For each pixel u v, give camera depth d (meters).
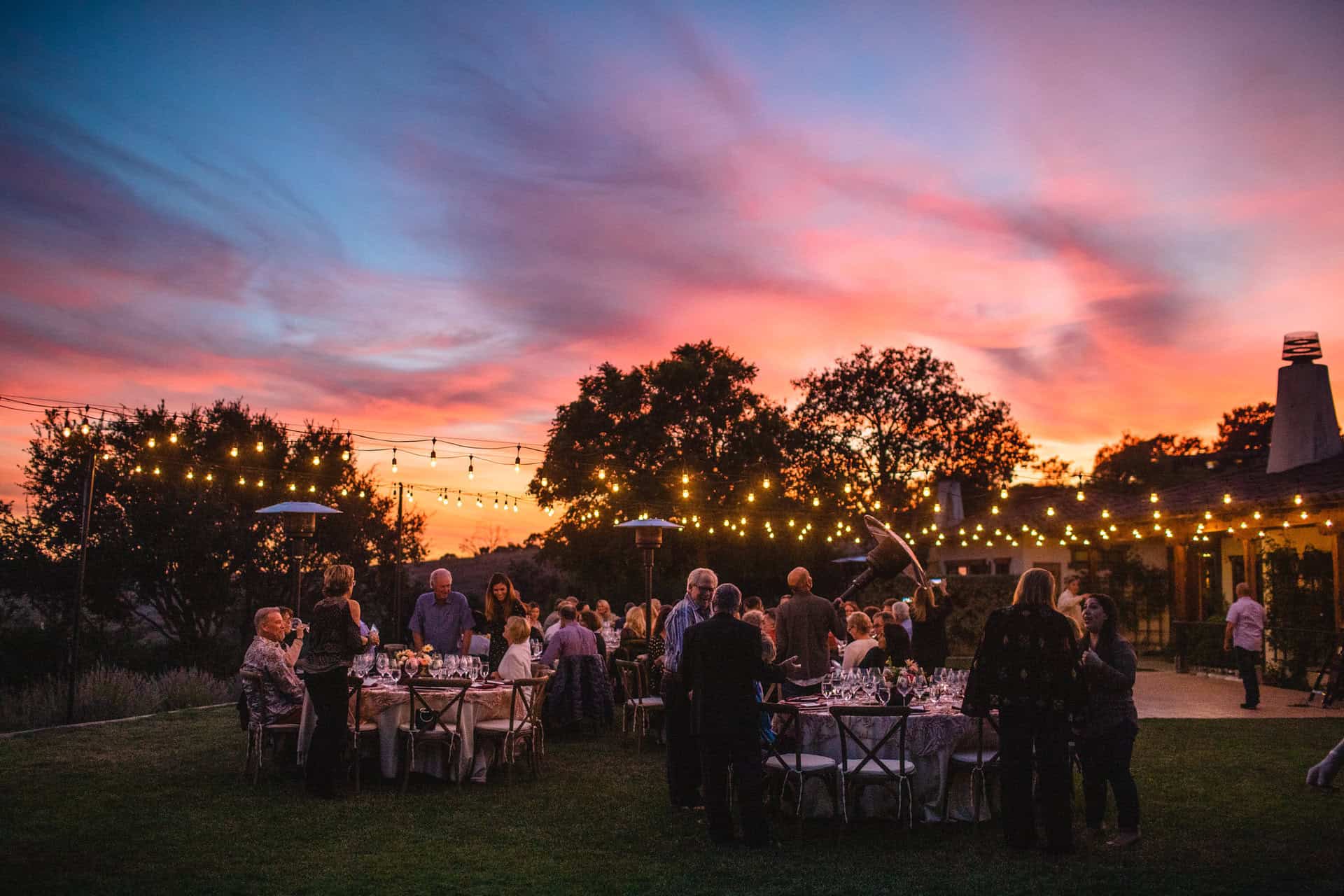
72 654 11.80
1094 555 25.00
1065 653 6.03
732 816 6.79
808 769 6.50
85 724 11.24
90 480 12.15
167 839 6.31
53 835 6.37
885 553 10.85
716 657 6.45
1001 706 6.10
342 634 7.59
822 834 6.59
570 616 10.95
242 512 20.52
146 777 8.23
